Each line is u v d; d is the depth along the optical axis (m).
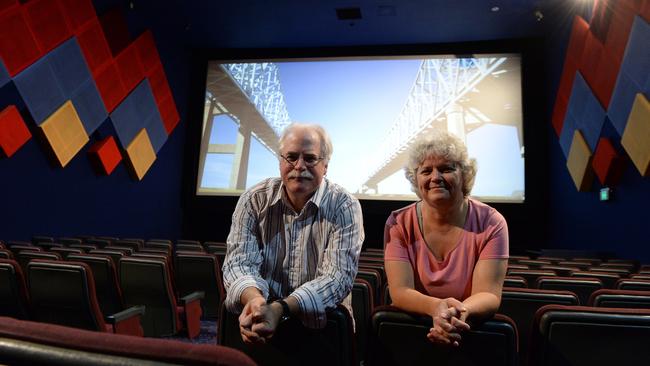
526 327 1.89
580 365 1.20
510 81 9.40
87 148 7.39
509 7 8.15
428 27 9.02
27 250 3.55
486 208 1.43
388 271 1.42
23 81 5.98
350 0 8.13
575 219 7.82
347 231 1.42
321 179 1.41
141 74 8.58
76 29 6.91
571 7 7.89
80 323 2.43
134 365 0.60
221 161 10.28
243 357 0.59
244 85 10.45
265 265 1.48
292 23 9.09
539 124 9.22
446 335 1.11
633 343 1.17
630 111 5.84
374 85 9.95
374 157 9.86
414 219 1.46
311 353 1.27
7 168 5.99
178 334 3.60
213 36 9.82
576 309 1.21
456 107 9.57
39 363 0.64
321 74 10.20
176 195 10.16
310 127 1.41
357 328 2.16
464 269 1.37
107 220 7.94
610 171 6.38
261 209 1.48
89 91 7.20
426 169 1.36
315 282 1.29
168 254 3.92
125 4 8.24
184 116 10.39
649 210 5.66
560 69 8.48
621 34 6.12
